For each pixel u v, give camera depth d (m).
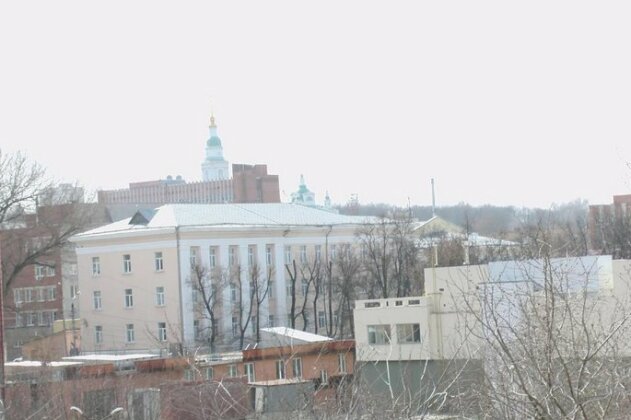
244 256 105.44
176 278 100.62
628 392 17.14
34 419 34.69
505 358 17.61
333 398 24.70
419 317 56.44
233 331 100.69
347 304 101.19
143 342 101.44
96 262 106.38
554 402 16.42
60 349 88.31
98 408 36.53
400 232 104.81
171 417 31.98
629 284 28.69
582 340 17.81
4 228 91.19
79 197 102.75
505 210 175.12
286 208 114.81
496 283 24.86
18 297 120.75
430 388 25.45
